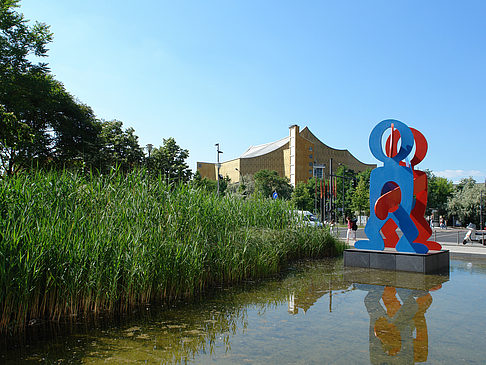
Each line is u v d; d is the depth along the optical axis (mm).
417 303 6852
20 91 19062
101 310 6250
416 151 11500
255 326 5441
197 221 8789
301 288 8273
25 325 5430
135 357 4230
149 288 6867
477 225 53844
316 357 4176
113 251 6453
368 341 4738
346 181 64688
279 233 12086
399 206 11203
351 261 11547
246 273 9469
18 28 18953
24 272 5285
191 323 5598
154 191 8414
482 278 9500
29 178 7164
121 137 28266
